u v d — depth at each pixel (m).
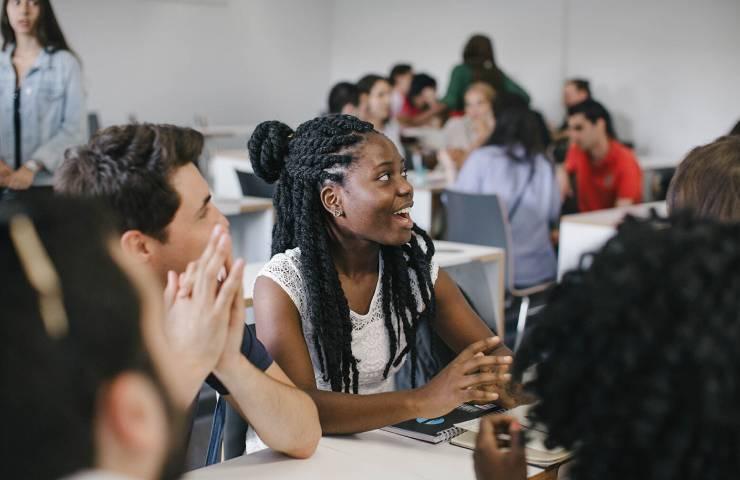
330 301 1.70
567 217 3.99
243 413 1.49
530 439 1.14
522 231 4.08
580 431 0.82
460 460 1.47
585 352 0.81
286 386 1.49
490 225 4.00
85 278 0.43
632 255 0.82
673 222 0.86
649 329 0.77
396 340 1.80
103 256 0.45
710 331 0.76
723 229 0.83
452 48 8.84
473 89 5.36
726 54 7.22
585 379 0.81
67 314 0.41
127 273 0.45
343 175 1.67
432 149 6.29
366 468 1.44
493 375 1.54
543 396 0.85
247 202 4.23
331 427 1.57
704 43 7.32
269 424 1.44
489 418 1.17
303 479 1.39
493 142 4.16
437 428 1.58
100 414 0.41
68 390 0.40
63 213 0.46
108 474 0.41
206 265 1.31
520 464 1.12
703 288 0.78
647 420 0.77
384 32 9.34
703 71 7.35
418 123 7.48
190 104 8.68
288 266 1.72
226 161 6.07
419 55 9.10
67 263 0.43
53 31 3.94
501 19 8.42
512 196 4.08
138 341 0.43
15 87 3.89
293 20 9.42
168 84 8.48
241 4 8.98
